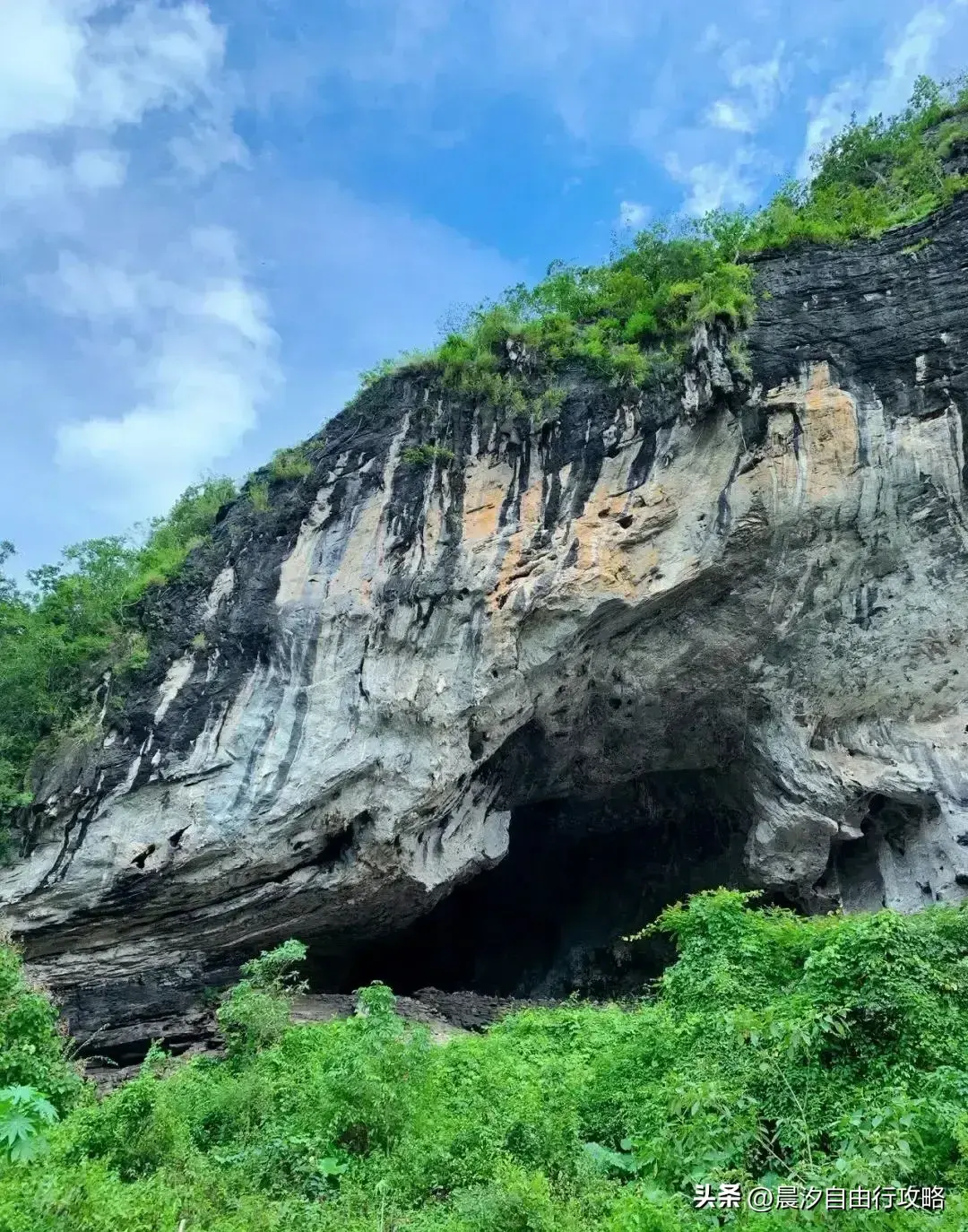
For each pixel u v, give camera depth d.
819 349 16.16
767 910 11.88
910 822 15.77
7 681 16.64
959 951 8.54
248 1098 8.84
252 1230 6.14
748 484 15.66
